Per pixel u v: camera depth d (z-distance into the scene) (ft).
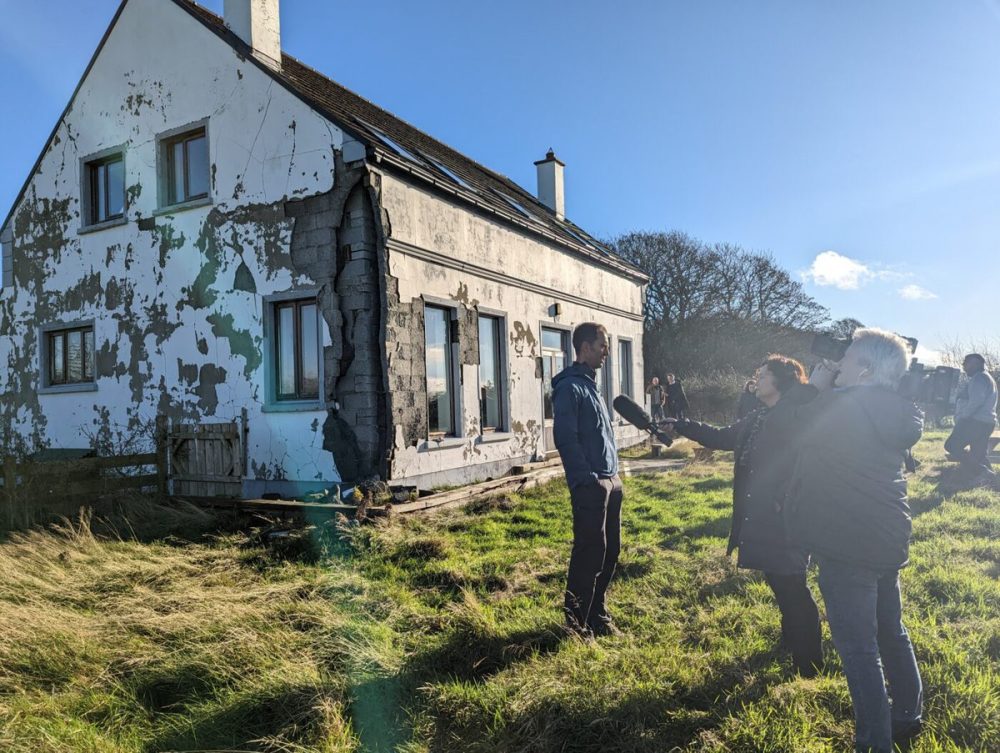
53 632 13.82
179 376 36.40
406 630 14.76
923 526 22.44
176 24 36.78
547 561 19.97
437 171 36.63
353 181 31.14
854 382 9.69
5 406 44.16
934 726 9.98
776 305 132.46
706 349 126.72
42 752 9.86
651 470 42.34
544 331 47.19
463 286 37.32
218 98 35.24
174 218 36.65
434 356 35.19
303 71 45.19
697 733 10.11
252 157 34.01
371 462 30.60
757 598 15.74
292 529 24.21
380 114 51.57
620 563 18.79
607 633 14.06
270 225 33.37
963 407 33.27
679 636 13.67
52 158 41.88
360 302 31.04
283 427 32.86
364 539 22.21
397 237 32.17
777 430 11.78
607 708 10.62
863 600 9.16
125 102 38.70
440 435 34.78
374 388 31.09
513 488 34.24
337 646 13.44
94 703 11.69
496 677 11.98
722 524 23.72
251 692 11.64
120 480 29.35
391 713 11.16
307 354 33.01
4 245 44.21
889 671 9.91
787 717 10.31
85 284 40.24
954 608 14.80
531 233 44.75
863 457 9.13
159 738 10.64
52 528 24.08
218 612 15.23
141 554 21.20
